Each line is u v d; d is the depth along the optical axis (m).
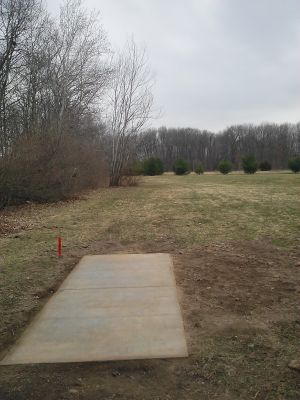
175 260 6.40
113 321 3.98
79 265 6.16
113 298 4.65
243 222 9.87
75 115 21.86
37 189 15.24
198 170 51.50
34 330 3.80
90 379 2.94
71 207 14.25
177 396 2.70
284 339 3.51
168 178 38.56
